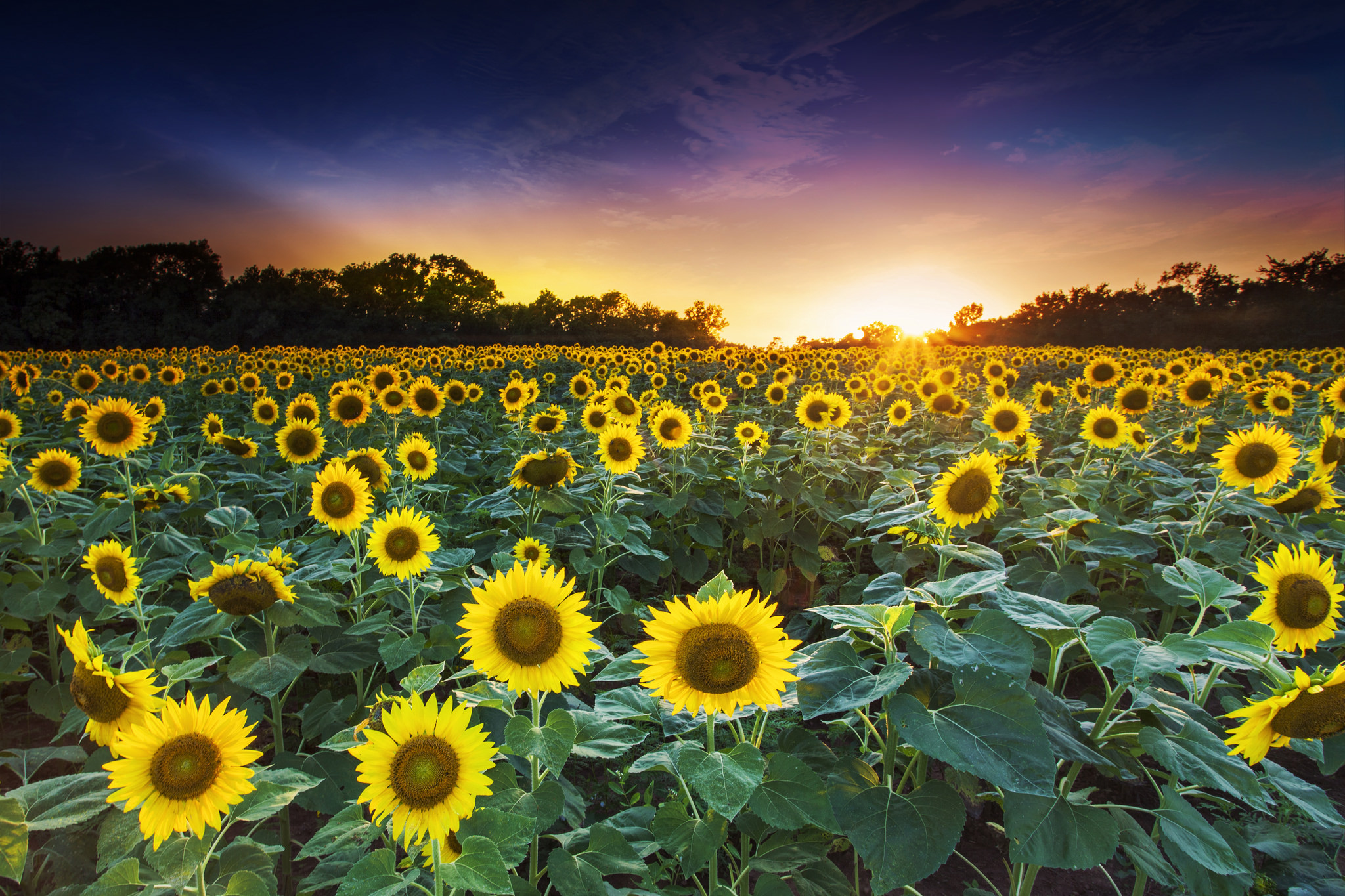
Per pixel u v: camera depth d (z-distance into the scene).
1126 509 7.40
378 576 4.42
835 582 6.93
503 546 5.47
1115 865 3.78
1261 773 2.93
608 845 2.64
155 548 5.27
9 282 76.00
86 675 2.33
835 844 3.24
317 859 3.72
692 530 6.94
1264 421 11.30
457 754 1.92
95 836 2.92
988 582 2.83
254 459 8.34
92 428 5.96
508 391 9.79
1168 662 2.38
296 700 4.96
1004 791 2.40
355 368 21.89
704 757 2.33
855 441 9.64
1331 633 2.88
